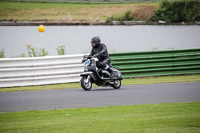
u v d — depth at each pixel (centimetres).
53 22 14088
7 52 7019
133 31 11044
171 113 2133
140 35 10144
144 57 4459
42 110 2297
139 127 1778
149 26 12669
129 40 9144
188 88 3356
